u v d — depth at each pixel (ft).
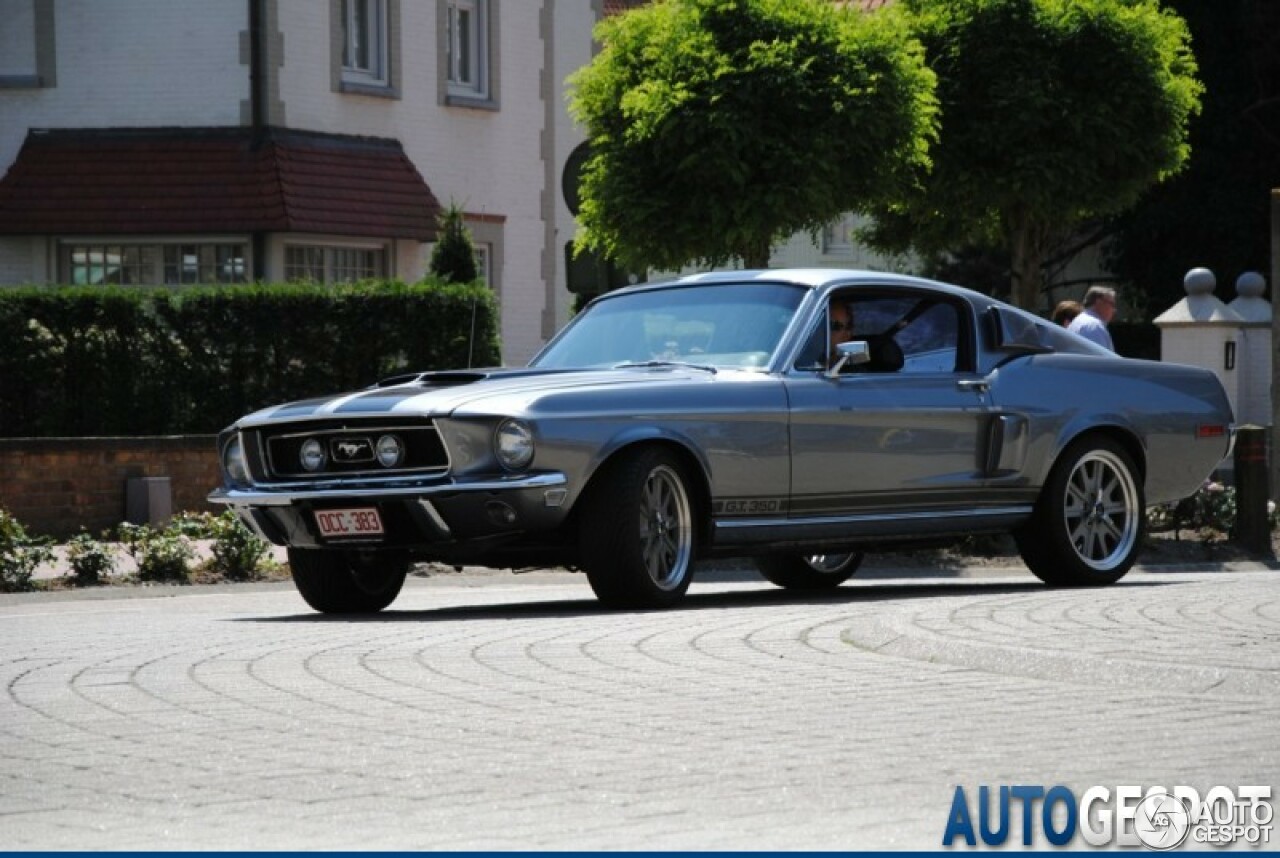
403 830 21.83
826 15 84.43
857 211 88.17
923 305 51.11
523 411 43.32
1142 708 29.01
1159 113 102.37
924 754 25.66
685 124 81.20
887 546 50.85
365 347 98.68
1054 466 52.47
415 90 133.18
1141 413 54.13
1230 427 56.49
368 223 125.08
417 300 98.99
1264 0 171.22
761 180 82.58
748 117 81.66
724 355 48.24
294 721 28.63
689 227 82.23
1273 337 82.69
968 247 178.29
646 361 48.83
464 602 53.62
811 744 26.43
